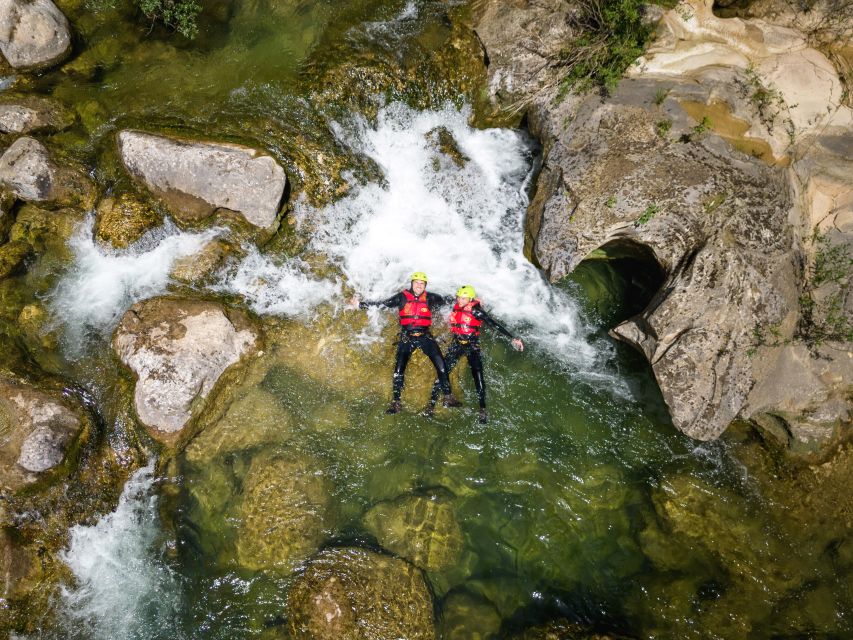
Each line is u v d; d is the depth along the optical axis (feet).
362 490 20.63
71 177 23.65
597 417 22.30
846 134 21.83
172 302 21.89
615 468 21.22
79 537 18.88
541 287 25.44
